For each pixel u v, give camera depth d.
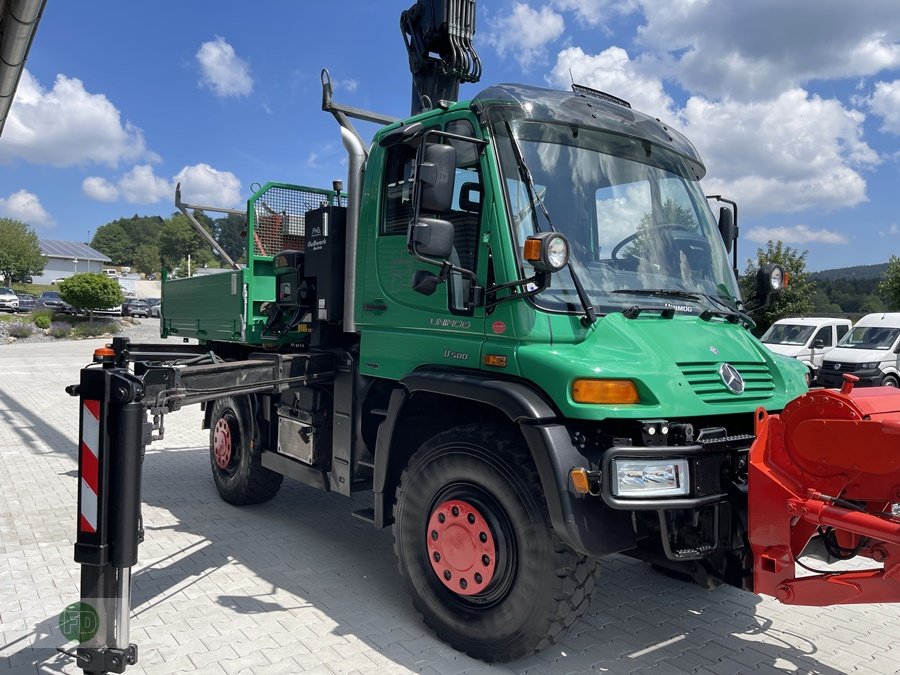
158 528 5.70
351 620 4.02
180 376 3.99
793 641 3.92
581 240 3.72
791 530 3.05
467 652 3.59
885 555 2.92
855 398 3.17
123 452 3.13
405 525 3.88
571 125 3.91
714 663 3.63
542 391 3.33
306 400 5.12
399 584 4.59
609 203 3.93
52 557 4.96
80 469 3.14
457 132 3.84
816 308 31.69
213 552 5.15
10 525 5.69
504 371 3.47
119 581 3.16
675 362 3.41
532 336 3.39
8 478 7.24
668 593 4.58
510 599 3.36
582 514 3.08
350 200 4.67
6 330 32.38
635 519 3.50
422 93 5.76
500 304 3.53
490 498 3.48
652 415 3.14
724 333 3.88
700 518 3.35
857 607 4.40
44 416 11.38
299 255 5.34
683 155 4.52
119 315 43.72
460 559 3.55
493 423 3.62
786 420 3.05
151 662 3.46
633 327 3.53
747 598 4.52
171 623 3.94
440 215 3.93
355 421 4.65
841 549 3.12
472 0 5.62
